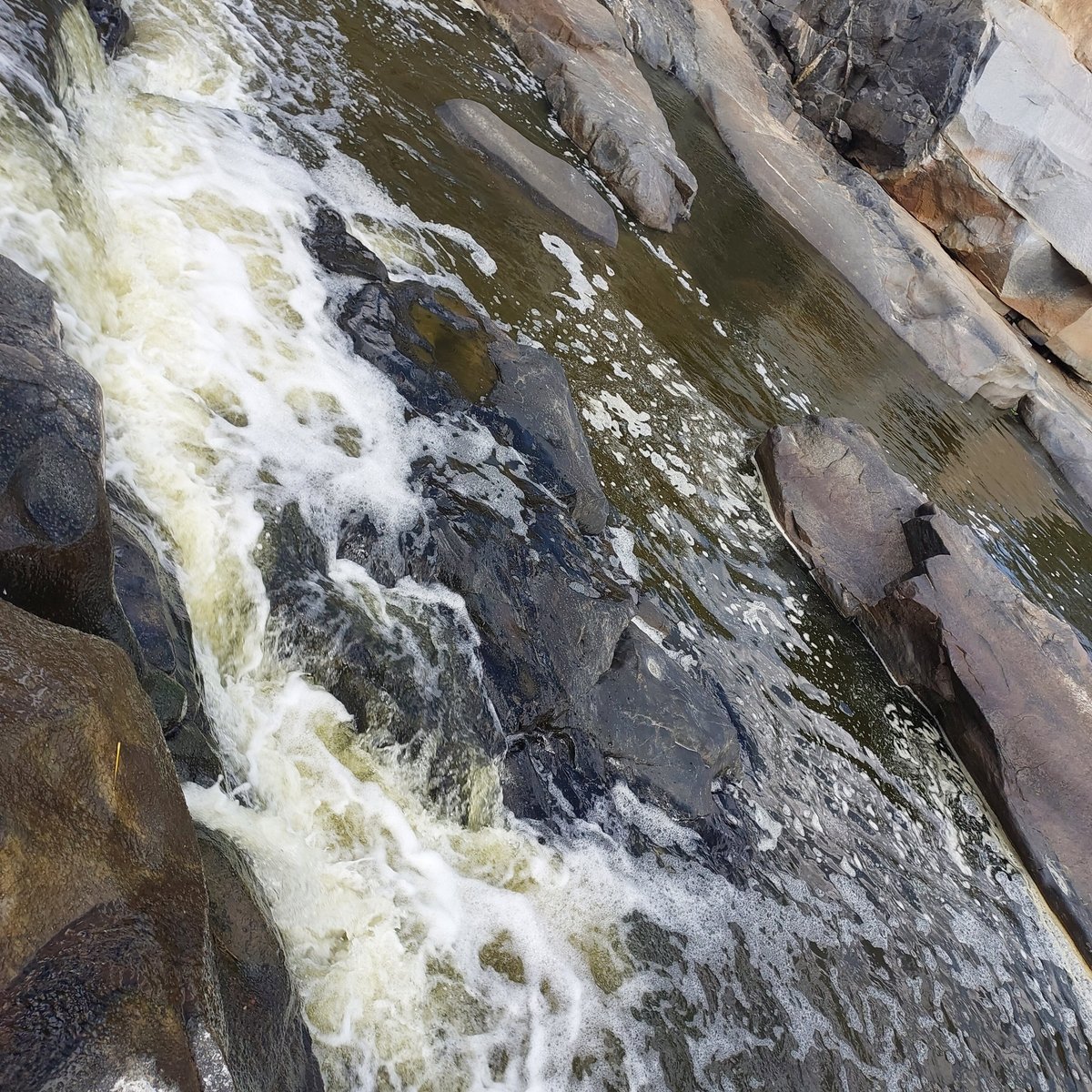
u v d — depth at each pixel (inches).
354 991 135.5
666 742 201.2
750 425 347.3
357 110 319.0
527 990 154.0
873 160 672.4
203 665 147.8
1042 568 426.9
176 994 71.6
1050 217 619.2
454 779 167.0
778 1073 170.1
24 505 97.1
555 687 189.0
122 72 245.8
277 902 128.7
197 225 217.8
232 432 178.5
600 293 343.9
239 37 304.3
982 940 230.8
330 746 158.4
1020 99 620.1
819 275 524.1
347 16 365.1
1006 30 627.2
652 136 429.1
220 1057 72.4
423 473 203.5
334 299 228.7
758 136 574.2
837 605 301.6
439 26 409.1
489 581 192.7
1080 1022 233.1
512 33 441.1
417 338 235.1
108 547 108.4
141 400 170.6
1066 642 288.4
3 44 177.0
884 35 648.4
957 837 257.3
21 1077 61.2
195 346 187.8
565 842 179.3
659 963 172.4
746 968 183.6
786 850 213.6
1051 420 549.6
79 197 184.1
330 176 280.4
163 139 237.3
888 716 278.2
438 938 150.7
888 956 207.5
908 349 534.0
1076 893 255.0
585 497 231.1
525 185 353.7
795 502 310.5
